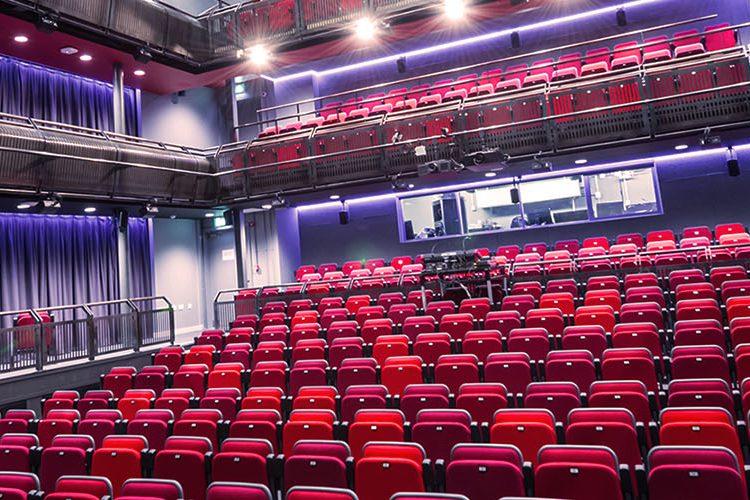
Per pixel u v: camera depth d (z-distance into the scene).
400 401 5.87
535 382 6.04
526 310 8.60
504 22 16.00
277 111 18.23
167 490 3.88
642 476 3.58
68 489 4.13
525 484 3.78
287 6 14.19
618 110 10.46
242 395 7.64
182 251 16.39
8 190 9.77
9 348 8.88
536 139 10.98
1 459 5.40
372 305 10.63
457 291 10.40
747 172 12.98
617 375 5.81
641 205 13.80
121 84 13.52
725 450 3.38
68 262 13.34
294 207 16.89
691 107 10.02
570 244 13.34
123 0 12.28
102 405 7.30
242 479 4.39
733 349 6.11
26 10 10.59
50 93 13.38
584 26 15.57
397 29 14.04
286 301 11.66
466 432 4.58
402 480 3.84
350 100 17.78
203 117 17.67
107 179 11.27
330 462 4.10
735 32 12.95
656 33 14.84
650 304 7.59
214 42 14.68
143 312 11.23
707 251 9.68
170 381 8.28
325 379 7.25
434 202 15.59
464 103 11.87
